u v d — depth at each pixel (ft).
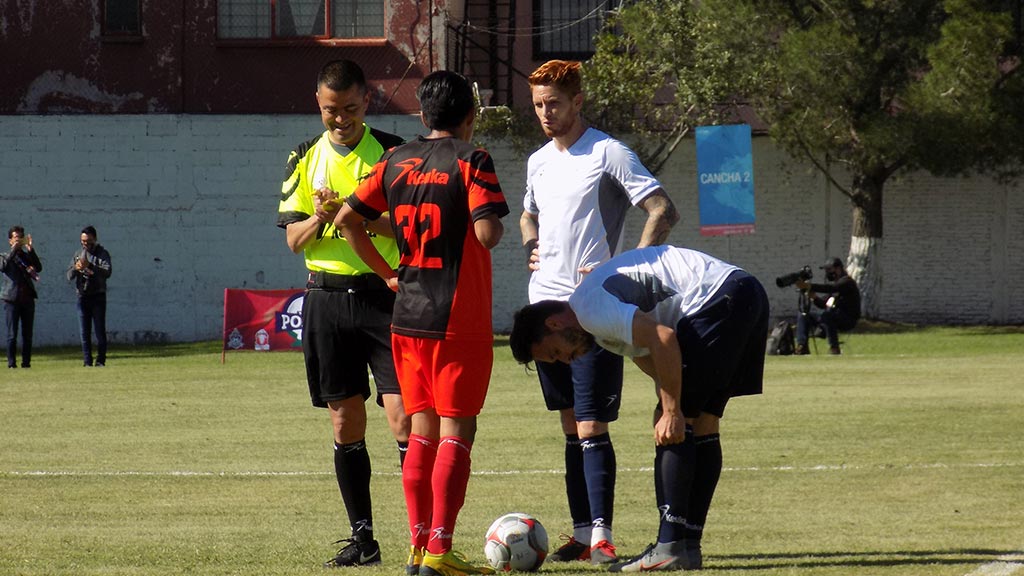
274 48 295.48
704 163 290.97
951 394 166.30
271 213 298.97
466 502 93.71
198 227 298.97
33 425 142.82
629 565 67.46
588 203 75.51
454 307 63.77
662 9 287.69
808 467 108.17
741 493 96.02
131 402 166.71
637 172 75.05
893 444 121.70
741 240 327.67
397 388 71.87
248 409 158.51
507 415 150.41
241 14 295.07
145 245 299.38
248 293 240.12
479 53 325.21
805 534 78.79
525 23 326.44
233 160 297.53
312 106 296.51
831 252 328.08
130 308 300.20
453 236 63.82
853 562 67.36
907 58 283.79
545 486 100.94
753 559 69.67
